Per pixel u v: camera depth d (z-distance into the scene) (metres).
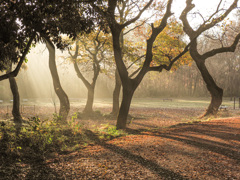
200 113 25.34
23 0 6.31
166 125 16.80
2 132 7.96
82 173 5.26
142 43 20.66
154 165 5.76
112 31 12.65
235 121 13.85
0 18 6.49
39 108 29.69
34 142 7.59
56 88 15.00
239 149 7.18
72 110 27.52
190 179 4.86
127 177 4.99
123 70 13.16
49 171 5.45
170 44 18.50
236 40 18.47
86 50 23.75
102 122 18.25
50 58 14.92
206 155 6.59
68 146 8.13
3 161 6.06
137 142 8.37
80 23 7.63
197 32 15.88
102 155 6.69
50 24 7.50
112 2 11.23
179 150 7.16
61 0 6.64
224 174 5.12
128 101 13.49
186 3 18.19
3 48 7.29
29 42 7.84
